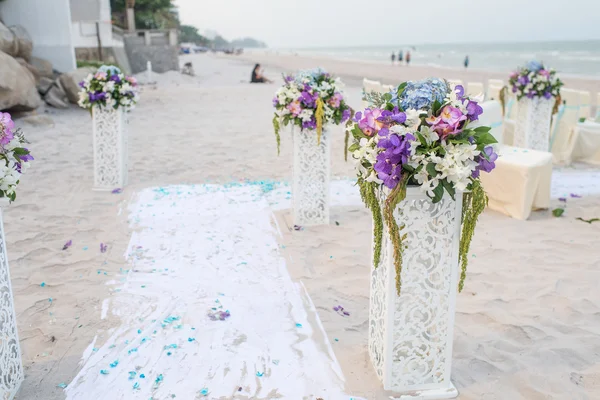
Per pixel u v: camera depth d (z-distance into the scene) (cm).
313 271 423
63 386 277
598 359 302
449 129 231
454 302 263
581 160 784
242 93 1789
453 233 254
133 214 557
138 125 1115
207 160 806
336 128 1088
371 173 244
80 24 2012
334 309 361
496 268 427
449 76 2962
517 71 755
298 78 486
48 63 1351
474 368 295
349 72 3419
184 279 405
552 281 401
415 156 231
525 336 327
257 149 886
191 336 325
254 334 328
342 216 556
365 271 422
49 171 729
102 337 325
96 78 623
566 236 494
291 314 353
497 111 614
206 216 551
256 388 276
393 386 272
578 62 4956
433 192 238
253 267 427
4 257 261
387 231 250
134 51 2588
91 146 889
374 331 288
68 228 517
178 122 1159
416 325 265
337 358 303
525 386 277
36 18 1359
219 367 294
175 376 286
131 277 408
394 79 2647
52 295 380
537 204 555
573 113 778
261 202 598
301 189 514
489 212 568
